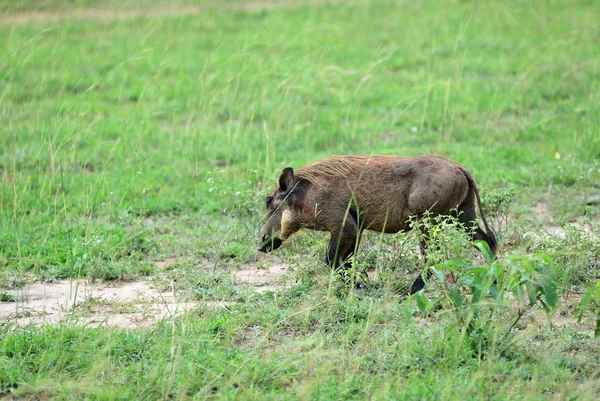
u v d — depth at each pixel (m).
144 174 22.41
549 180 21.27
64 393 11.11
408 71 31.83
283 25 38.41
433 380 11.01
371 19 39.78
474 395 10.58
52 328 13.06
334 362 11.68
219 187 20.64
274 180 20.41
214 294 14.77
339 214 14.64
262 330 13.07
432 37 35.88
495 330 11.60
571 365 11.48
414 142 24.47
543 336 12.43
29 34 36.44
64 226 18.84
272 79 29.66
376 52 31.67
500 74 30.62
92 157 23.52
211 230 18.02
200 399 10.81
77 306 14.48
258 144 24.28
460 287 12.76
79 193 20.98
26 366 12.02
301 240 16.86
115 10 42.53
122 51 34.97
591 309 12.63
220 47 34.88
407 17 39.66
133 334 12.86
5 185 20.75
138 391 11.09
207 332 12.98
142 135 25.14
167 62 29.94
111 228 18.64
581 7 39.34
